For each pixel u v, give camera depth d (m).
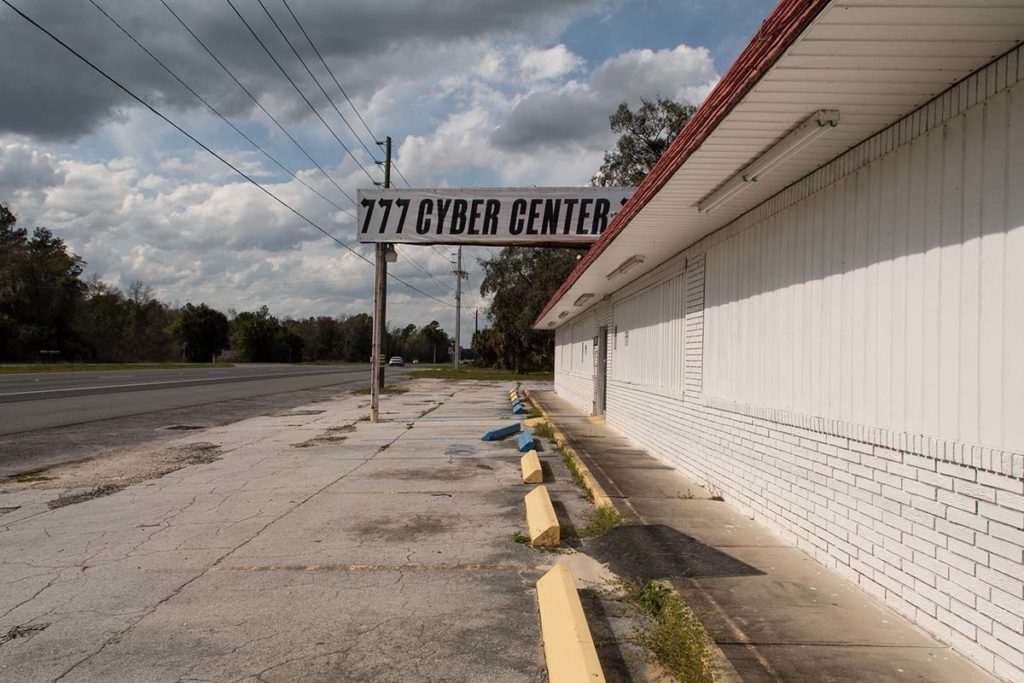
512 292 59.38
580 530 7.08
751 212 7.30
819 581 5.21
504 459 11.80
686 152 5.61
